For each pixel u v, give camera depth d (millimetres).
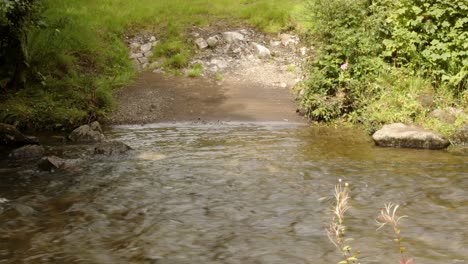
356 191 6289
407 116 9273
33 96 10453
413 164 7430
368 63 10266
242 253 4688
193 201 6020
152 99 11320
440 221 5359
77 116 10031
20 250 4770
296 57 13578
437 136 8352
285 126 9875
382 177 6824
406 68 10500
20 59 10547
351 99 10234
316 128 9727
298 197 6102
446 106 9484
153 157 7848
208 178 6828
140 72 12906
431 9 10234
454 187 6406
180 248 4809
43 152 8227
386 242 4871
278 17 15117
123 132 9555
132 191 6383
